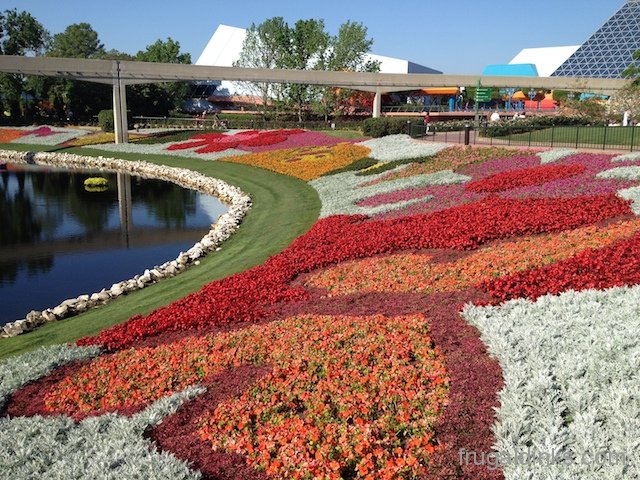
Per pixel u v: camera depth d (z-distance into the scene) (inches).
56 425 290.5
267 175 1253.1
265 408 283.9
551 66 3373.5
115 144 1925.4
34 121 2620.6
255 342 367.6
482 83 2144.4
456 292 419.8
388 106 2731.3
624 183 667.4
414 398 270.5
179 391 321.1
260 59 2596.0
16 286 637.9
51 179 1443.2
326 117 2459.4
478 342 326.3
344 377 301.1
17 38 3152.1
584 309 343.9
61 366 377.7
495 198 685.3
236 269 597.6
